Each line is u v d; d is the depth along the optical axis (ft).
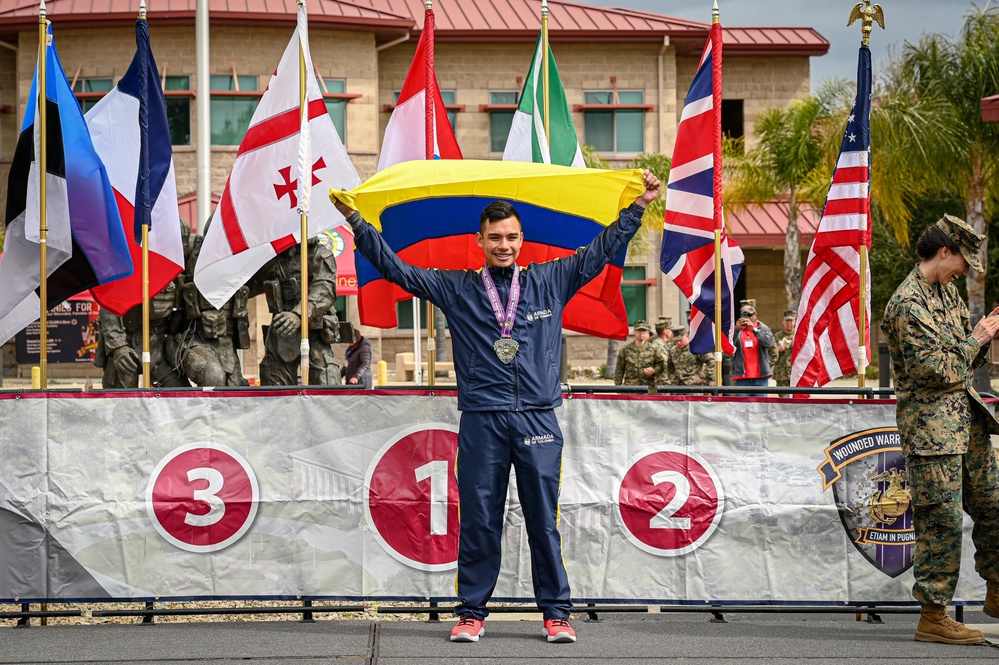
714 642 19.94
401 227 22.61
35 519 21.27
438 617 22.12
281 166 26.71
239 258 26.84
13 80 102.63
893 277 115.14
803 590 22.04
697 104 26.63
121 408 21.48
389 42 103.91
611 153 107.86
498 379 19.34
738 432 22.13
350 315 100.42
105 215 25.31
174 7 100.01
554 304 19.77
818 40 112.68
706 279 26.76
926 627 20.04
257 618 25.21
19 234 25.05
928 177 86.48
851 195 26.84
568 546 21.83
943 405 19.48
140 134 25.18
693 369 53.47
